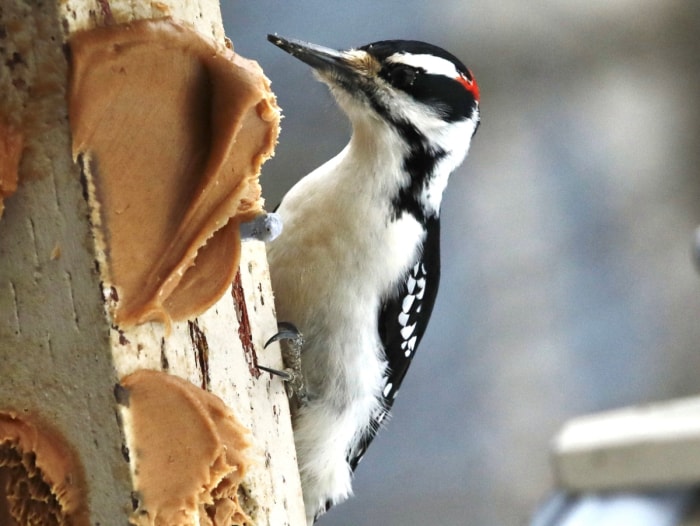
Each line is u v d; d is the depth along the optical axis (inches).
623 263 194.1
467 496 176.9
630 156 198.2
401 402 182.2
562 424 184.1
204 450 140.7
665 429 148.7
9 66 140.3
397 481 177.6
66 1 140.2
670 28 197.2
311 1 168.6
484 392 183.3
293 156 159.2
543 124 196.2
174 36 140.6
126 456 140.5
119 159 140.5
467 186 192.5
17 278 140.6
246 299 142.3
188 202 140.6
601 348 189.6
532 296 189.5
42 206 140.5
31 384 140.8
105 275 140.5
